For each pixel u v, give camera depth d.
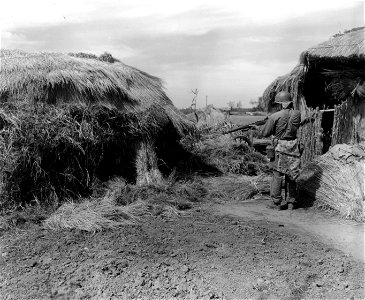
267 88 11.38
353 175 7.50
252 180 9.18
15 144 6.95
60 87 7.77
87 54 9.30
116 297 4.45
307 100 10.84
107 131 7.92
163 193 7.81
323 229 6.54
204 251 5.59
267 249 5.69
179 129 9.38
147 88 9.24
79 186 7.64
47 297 4.42
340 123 9.36
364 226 6.69
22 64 7.91
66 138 7.32
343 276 4.97
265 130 7.61
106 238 5.97
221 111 15.70
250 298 4.46
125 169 8.42
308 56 9.63
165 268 5.07
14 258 5.32
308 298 4.48
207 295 4.49
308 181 7.95
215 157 10.20
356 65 9.20
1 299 4.39
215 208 7.64
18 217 6.50
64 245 5.71
